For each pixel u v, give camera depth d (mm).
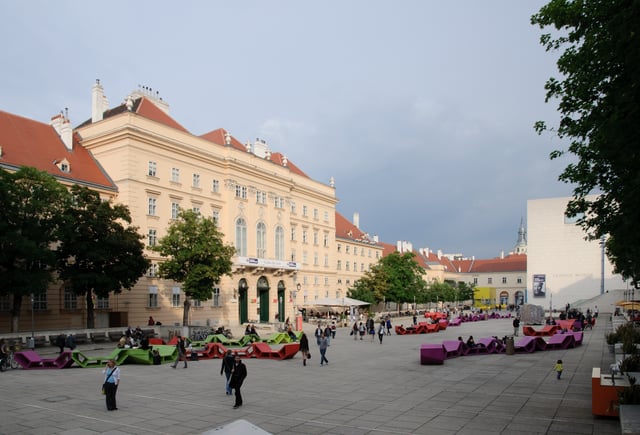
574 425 13375
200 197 53969
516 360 27312
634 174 11750
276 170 66500
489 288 125750
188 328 40094
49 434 12797
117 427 13477
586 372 22578
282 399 17188
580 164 15766
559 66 14203
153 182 48594
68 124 47219
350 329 57344
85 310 43156
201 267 40688
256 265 58500
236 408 15781
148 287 47188
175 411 15336
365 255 98188
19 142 42750
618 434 12445
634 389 12703
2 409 15555
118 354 26297
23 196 31250
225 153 57812
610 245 23562
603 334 42750
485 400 16828
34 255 30688
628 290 78438
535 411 15102
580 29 13000
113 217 36781
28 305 39125
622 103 10281
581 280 91750
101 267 36469
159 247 41219
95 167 47500
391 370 24219
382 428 13297
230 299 56156
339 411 15312
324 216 81188
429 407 15805
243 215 59406
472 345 30688
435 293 106625
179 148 51406
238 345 34812
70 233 33438
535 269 95062
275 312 63688
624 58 10164
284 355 28938
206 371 24281
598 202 15312
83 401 16797
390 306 104312
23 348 31578
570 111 14383
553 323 54469
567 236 93500
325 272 80188
